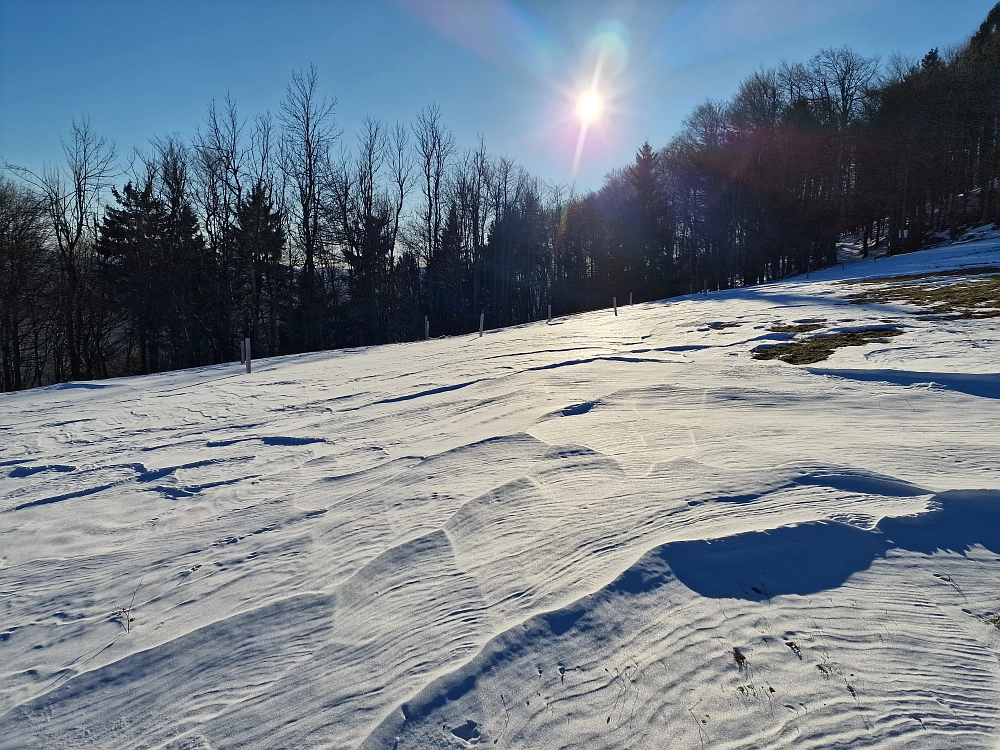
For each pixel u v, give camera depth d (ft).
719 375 22.48
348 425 19.72
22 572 10.32
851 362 23.48
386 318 126.00
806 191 154.20
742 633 6.58
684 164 157.48
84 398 34.83
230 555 10.11
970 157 134.82
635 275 157.58
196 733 6.03
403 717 5.84
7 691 7.06
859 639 6.39
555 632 6.84
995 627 6.49
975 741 5.01
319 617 7.89
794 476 10.71
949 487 9.68
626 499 10.39
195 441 19.74
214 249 109.40
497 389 23.12
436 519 10.53
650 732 5.38
